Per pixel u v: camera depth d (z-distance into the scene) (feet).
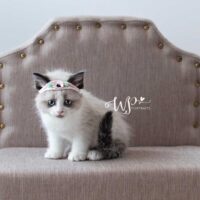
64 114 3.28
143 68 4.08
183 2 4.66
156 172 3.16
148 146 4.07
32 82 4.02
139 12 4.65
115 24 4.08
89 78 4.04
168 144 4.12
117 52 4.06
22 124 4.02
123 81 4.06
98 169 3.15
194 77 4.14
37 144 4.02
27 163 3.30
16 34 4.60
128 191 3.14
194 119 4.16
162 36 4.10
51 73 3.53
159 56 4.09
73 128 3.39
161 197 3.17
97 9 4.65
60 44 4.03
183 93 4.12
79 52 4.04
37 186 3.09
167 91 4.10
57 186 3.10
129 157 3.49
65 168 3.16
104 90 4.06
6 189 3.08
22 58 4.04
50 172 3.11
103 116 3.48
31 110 4.01
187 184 3.18
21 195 3.09
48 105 3.32
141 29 4.09
